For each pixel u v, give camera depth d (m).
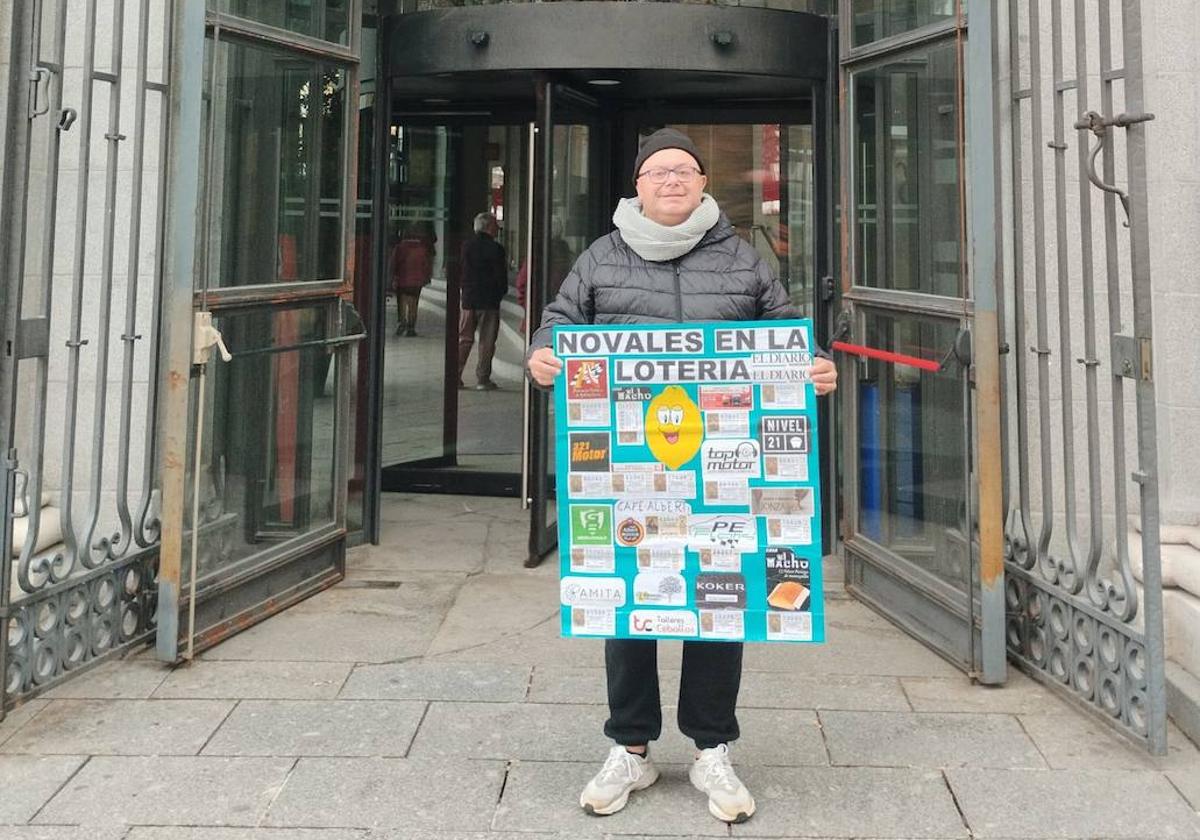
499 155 6.25
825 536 5.21
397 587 4.62
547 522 5.11
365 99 5.39
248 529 4.13
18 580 3.31
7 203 3.16
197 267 3.70
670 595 2.66
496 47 4.85
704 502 2.66
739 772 2.97
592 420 2.68
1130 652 3.12
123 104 4.33
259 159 4.07
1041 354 3.55
